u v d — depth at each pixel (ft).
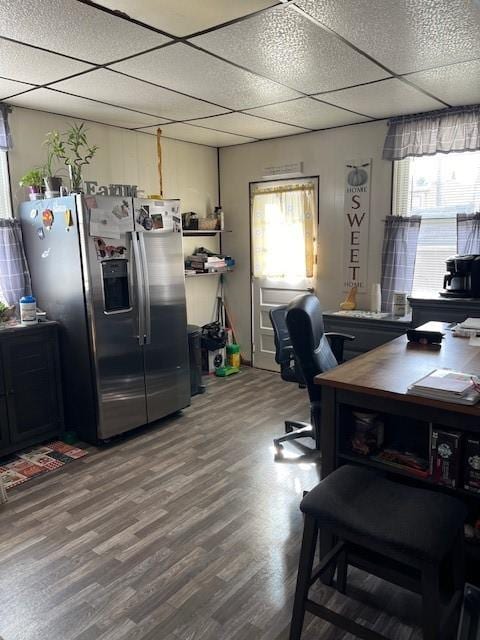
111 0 6.20
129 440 11.50
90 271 10.39
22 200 11.68
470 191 12.51
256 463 10.21
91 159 13.16
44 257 11.21
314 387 7.95
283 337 11.32
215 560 7.13
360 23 7.04
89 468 10.11
